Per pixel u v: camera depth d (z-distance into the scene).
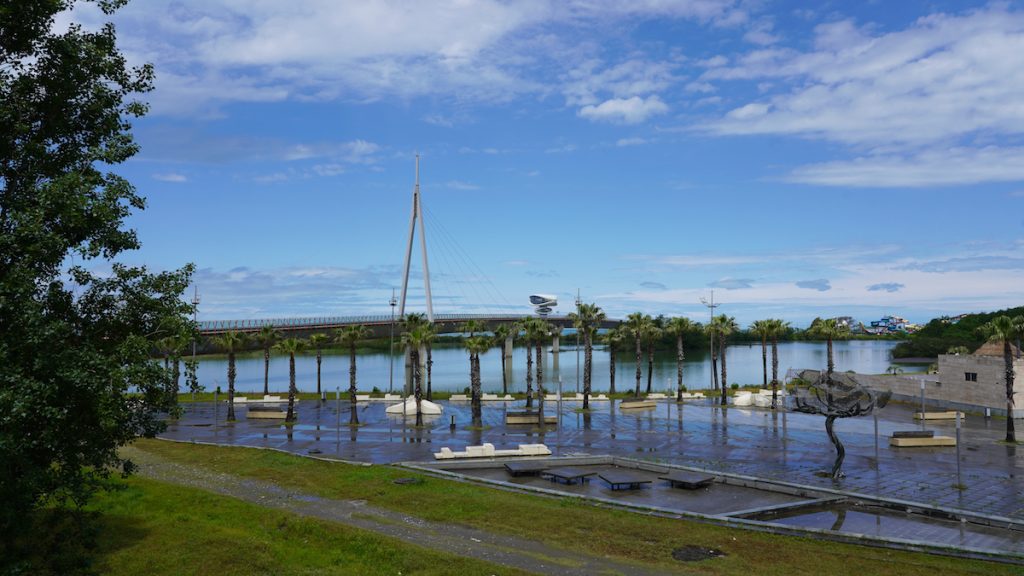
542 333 78.50
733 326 96.75
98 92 22.72
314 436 58.16
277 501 33.66
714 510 32.06
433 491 34.78
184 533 26.48
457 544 26.20
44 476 20.38
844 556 24.81
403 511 31.41
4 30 21.28
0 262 20.66
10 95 21.53
